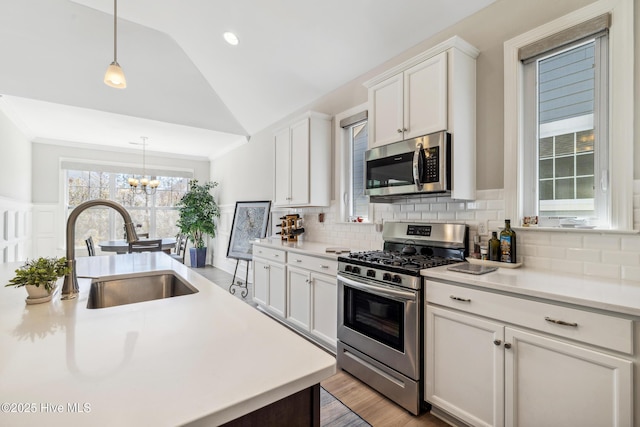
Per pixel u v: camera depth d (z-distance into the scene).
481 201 2.10
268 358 0.73
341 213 3.27
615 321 1.13
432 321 1.75
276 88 3.79
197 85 4.42
